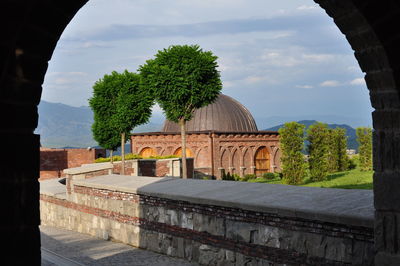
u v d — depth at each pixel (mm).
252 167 56750
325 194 9086
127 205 14117
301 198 9094
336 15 5629
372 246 7297
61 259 11492
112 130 36312
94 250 13320
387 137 5840
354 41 5742
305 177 41812
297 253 8609
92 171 18203
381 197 5934
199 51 27172
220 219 10453
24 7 4277
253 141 56969
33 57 4531
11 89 4492
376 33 5402
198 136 55188
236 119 60688
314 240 8266
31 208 4699
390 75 5574
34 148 4707
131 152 58750
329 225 7980
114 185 14711
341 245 7793
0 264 4578
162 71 26641
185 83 26531
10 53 4391
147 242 13188
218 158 54781
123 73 35312
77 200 17453
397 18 5367
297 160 38188
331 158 44688
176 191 12008
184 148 28156
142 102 34062
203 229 10977
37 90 4648
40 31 4473
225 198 10188
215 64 27234
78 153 45531
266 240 9273
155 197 12758
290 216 8477
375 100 5887
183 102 27547
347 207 7883
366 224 7125
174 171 35688
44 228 19266
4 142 4555
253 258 9617
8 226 4602
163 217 12469
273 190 10203
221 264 10477
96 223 16000
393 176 5820
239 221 9930
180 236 11812
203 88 27203
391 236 5855
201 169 53688
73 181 17656
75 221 17719
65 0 4457
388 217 5879
